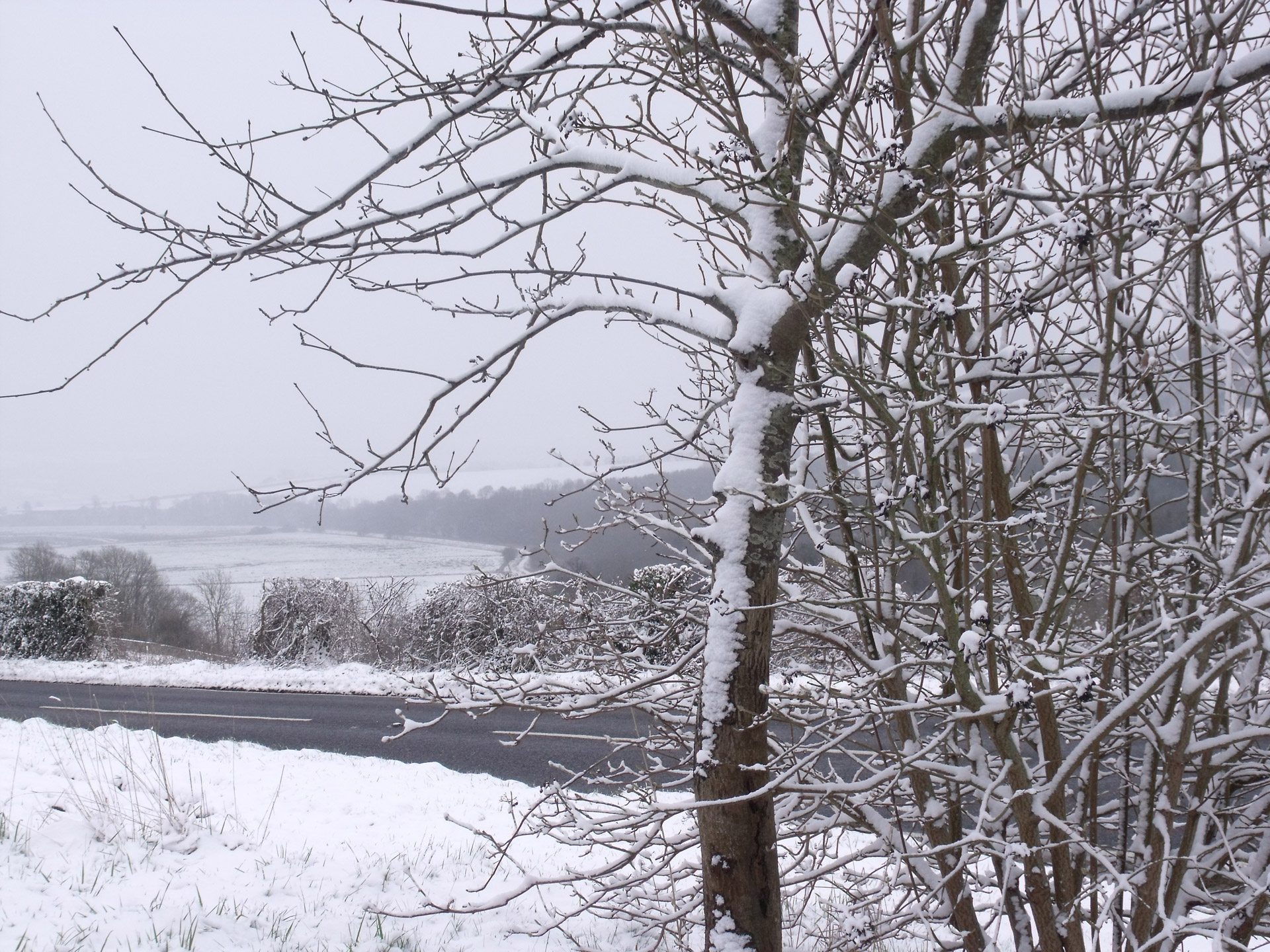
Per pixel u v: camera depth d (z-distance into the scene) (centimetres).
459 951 467
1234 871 324
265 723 1154
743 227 335
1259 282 266
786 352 317
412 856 622
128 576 2917
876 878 380
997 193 280
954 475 348
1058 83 305
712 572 320
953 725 317
